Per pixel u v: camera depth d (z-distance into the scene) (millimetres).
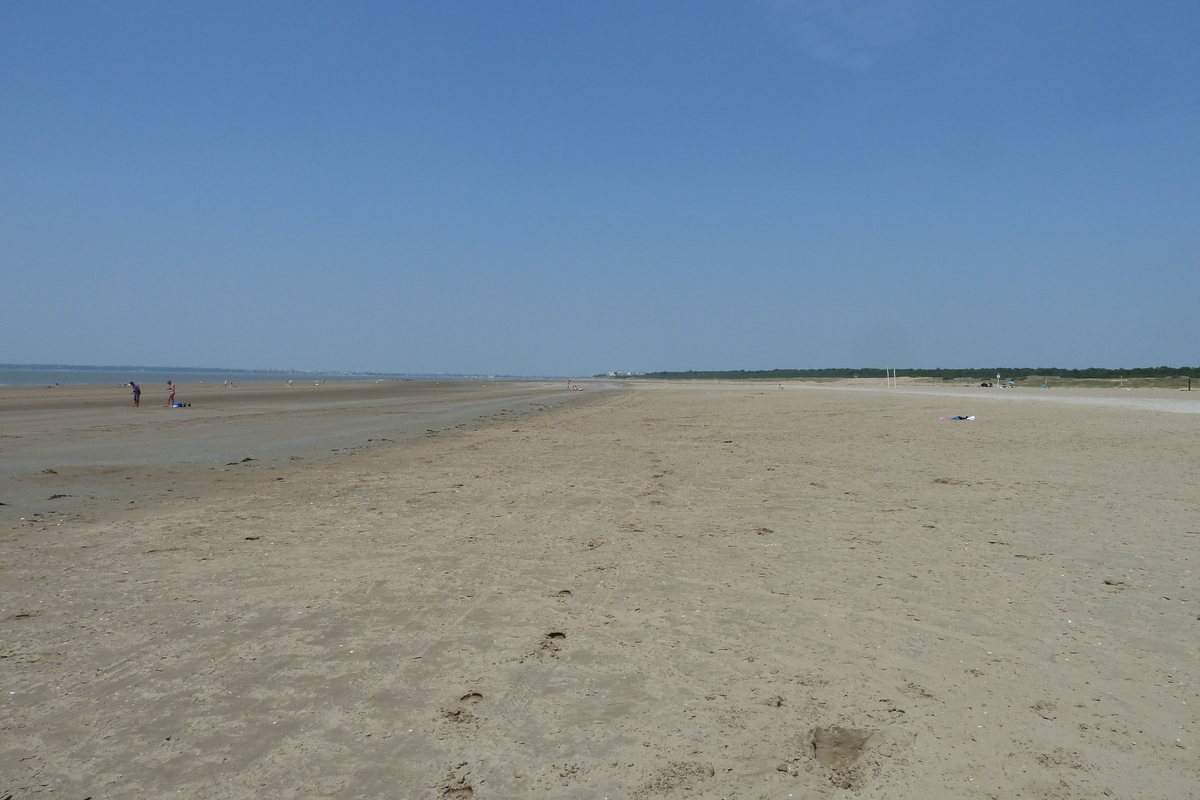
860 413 28750
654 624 5430
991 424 21266
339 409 35531
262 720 4000
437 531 8477
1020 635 5109
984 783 3381
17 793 3314
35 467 14203
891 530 8273
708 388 85188
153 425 24641
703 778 3445
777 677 4508
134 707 4145
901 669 4598
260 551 7598
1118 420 20891
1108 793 3283
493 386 98250
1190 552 7105
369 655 4871
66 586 6383
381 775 3467
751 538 8008
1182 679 4402
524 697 4273
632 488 11367
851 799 3277
